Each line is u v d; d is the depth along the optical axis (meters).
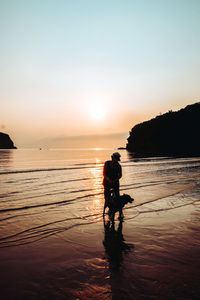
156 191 9.08
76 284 2.71
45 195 8.24
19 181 12.02
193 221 5.37
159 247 3.87
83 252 3.65
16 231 4.59
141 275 2.91
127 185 10.57
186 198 7.84
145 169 19.12
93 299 2.40
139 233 4.56
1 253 3.56
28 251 3.66
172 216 5.76
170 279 2.82
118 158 5.68
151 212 6.12
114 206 5.32
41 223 5.13
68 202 7.20
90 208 6.55
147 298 2.41
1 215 5.66
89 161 35.34
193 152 73.00
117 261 3.33
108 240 4.18
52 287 2.64
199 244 4.03
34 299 2.40
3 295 2.46
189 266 3.19
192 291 2.55
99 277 2.86
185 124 85.81
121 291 2.54
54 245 3.93
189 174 15.28
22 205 6.70
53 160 38.59
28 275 2.91
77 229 4.78
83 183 11.43
